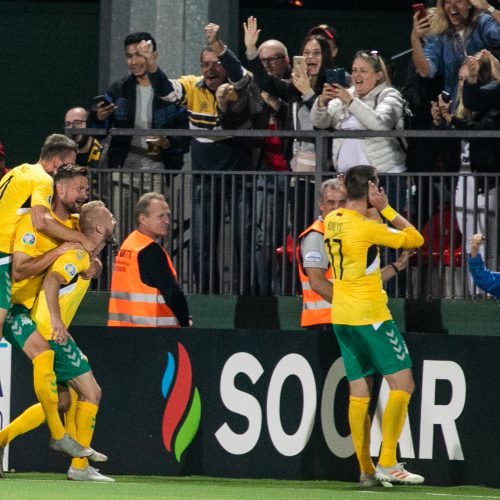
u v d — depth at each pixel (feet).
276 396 96.89
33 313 90.38
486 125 99.30
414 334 95.71
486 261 97.50
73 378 90.58
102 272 104.73
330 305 97.04
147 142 107.34
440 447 95.25
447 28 106.42
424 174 97.76
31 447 98.84
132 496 79.25
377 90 102.73
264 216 101.19
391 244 89.71
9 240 90.12
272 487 90.99
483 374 94.84
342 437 96.07
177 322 99.45
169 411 97.86
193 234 102.42
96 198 103.76
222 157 106.73
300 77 104.27
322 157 99.40
